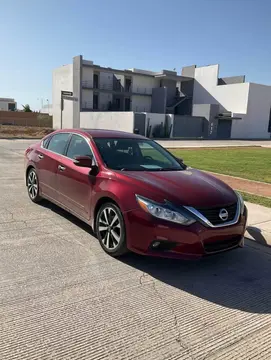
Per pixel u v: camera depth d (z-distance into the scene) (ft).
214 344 8.75
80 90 162.81
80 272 12.42
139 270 12.97
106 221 14.20
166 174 14.99
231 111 181.37
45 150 20.45
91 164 15.31
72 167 16.80
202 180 14.80
